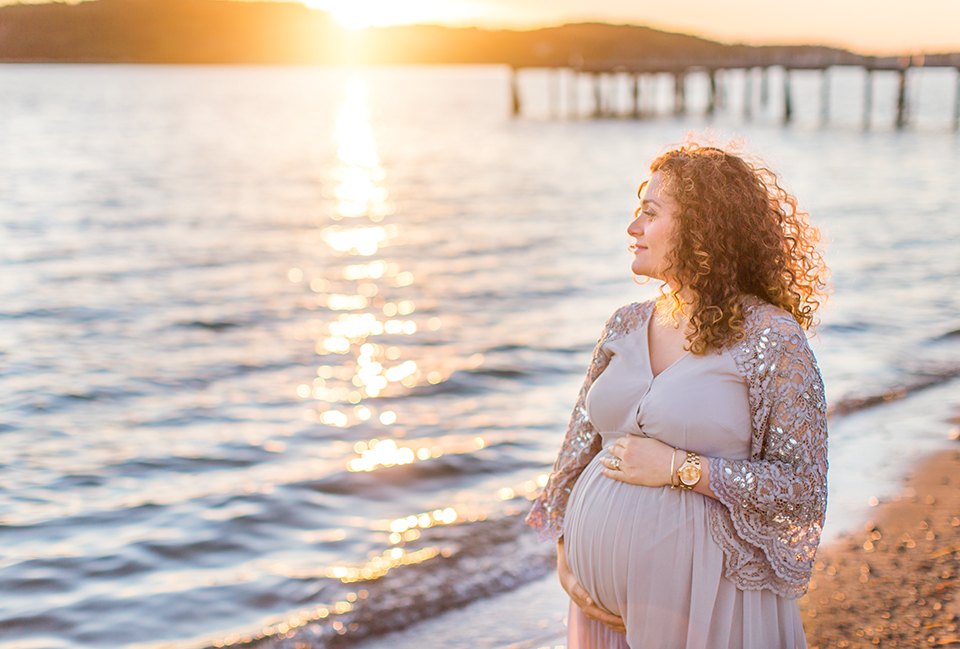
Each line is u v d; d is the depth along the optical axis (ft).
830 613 11.76
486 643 12.22
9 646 13.01
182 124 193.67
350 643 12.61
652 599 6.75
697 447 6.71
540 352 31.83
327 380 28.71
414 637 12.59
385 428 23.66
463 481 19.56
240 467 20.77
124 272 48.52
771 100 267.59
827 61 154.71
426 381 28.43
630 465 6.87
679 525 6.65
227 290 43.98
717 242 6.70
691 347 6.75
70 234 61.67
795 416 6.47
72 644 13.08
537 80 611.06
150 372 29.63
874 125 153.99
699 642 6.57
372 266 50.83
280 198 84.12
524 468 20.34
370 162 120.47
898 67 143.23
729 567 6.57
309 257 54.03
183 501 18.61
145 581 15.01
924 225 56.90
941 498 15.94
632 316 7.41
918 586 12.42
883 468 17.80
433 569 14.87
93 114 214.69
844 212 62.75
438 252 55.31
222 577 15.08
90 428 23.84
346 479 19.75
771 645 6.63
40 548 16.31
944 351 28.73
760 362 6.55
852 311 34.65
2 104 246.88
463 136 165.89
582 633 7.61
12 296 41.70
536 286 44.29
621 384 7.16
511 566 14.80
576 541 7.36
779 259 6.87
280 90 440.86
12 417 24.72
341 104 314.35
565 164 113.29
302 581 14.78
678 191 6.86
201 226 66.64
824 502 6.59
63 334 35.04
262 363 30.94
